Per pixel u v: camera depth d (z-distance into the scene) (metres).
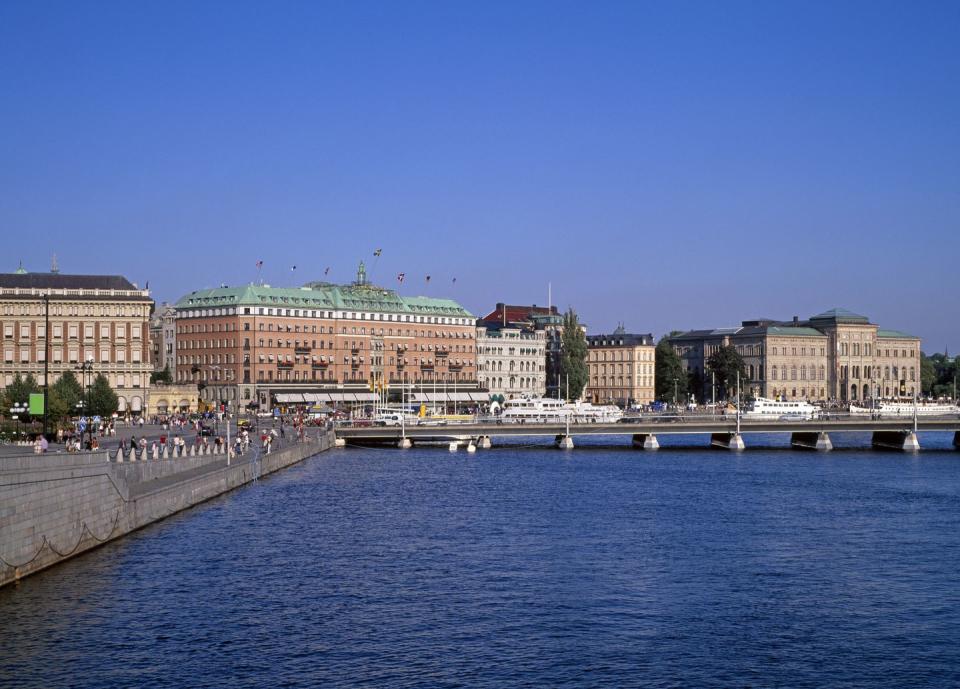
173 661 63.81
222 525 106.69
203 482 124.00
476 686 60.69
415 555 93.88
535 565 90.06
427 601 77.81
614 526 110.31
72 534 85.94
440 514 118.12
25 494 77.31
